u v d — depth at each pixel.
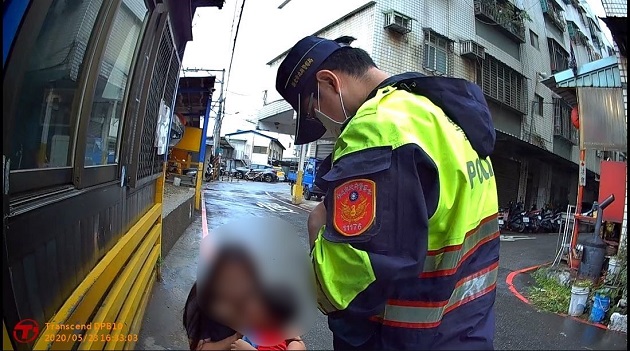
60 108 1.79
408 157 1.01
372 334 1.13
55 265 1.57
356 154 1.05
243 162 45.62
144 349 2.74
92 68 1.99
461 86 1.19
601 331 4.62
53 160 1.75
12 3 1.17
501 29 18.70
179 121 11.40
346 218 1.01
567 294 6.20
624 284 5.23
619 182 7.29
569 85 7.60
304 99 1.40
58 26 1.67
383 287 0.96
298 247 1.23
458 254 1.07
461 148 1.11
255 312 1.22
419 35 15.53
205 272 1.27
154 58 3.18
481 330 1.12
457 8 16.98
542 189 21.03
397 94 1.16
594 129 7.46
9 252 1.20
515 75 19.20
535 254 10.76
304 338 3.23
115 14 2.11
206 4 5.08
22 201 1.33
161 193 4.97
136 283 2.86
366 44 14.66
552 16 22.55
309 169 21.11
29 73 1.47
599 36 27.83
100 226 2.25
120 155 2.78
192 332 1.37
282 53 20.92
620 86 6.98
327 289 1.01
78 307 1.64
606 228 7.79
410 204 0.98
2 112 1.13
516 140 15.39
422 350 1.06
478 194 1.14
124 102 2.85
